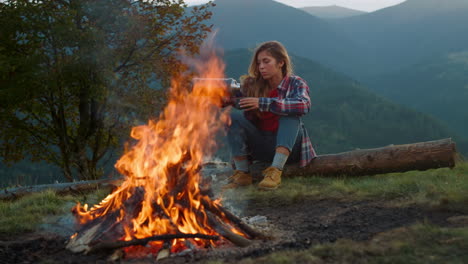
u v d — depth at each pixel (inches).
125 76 436.1
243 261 76.4
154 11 455.2
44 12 371.6
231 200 146.9
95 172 432.8
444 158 155.2
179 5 456.4
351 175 173.0
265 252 82.8
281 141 153.2
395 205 121.6
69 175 440.8
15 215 132.0
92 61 377.4
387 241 83.9
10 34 375.9
